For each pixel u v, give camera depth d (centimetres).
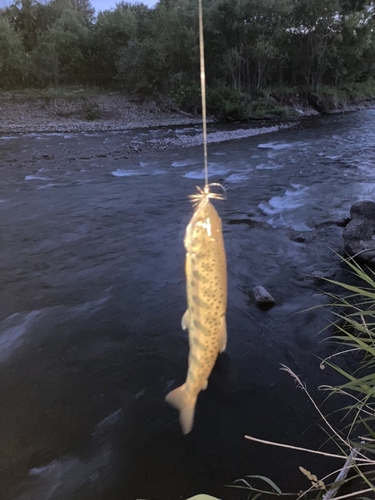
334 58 3781
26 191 1267
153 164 1658
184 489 350
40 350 537
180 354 525
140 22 3538
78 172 1517
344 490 307
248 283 692
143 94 3306
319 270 730
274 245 845
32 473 368
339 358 501
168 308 624
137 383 478
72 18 3712
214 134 2406
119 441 401
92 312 620
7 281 722
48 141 2128
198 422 419
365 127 2541
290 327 568
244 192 1247
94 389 470
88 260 800
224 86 3244
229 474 362
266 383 468
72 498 344
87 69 3653
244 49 3347
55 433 411
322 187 1274
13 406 445
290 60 3697
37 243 883
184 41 3161
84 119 2842
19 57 3316
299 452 378
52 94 3100
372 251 736
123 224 990
